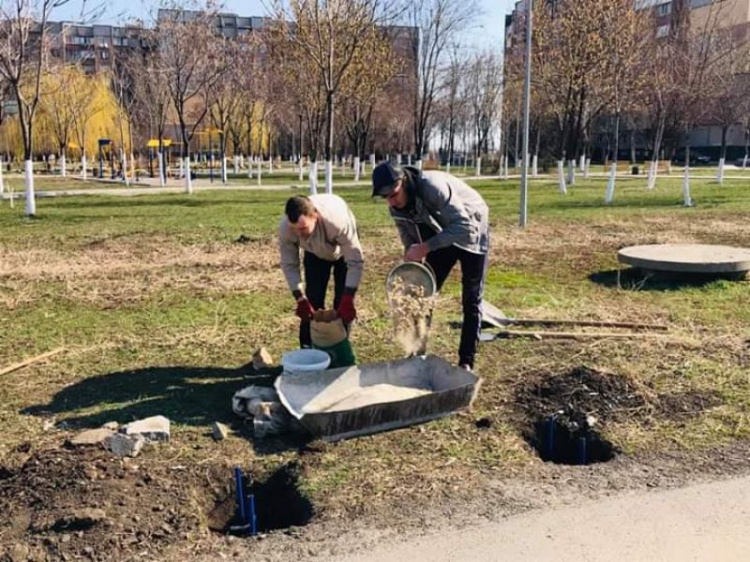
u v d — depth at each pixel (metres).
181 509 3.49
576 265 10.34
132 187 31.47
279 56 27.23
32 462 3.81
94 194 25.91
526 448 4.30
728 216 16.83
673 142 51.25
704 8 34.44
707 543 3.22
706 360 5.69
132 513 3.40
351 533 3.32
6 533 3.24
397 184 4.80
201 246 12.14
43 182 36.38
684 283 8.79
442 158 64.31
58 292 8.40
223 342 6.29
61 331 6.69
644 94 27.48
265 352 5.65
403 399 4.41
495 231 14.30
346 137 50.62
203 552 3.19
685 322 6.94
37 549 3.13
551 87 27.31
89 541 3.20
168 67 28.28
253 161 58.81
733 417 4.62
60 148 44.44
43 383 5.25
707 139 67.06
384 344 6.15
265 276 9.43
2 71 17.75
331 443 4.22
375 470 3.90
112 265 10.28
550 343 6.18
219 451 4.12
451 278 9.41
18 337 6.50
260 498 3.86
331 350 5.17
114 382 5.27
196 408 4.75
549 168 48.22
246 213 17.88
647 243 12.45
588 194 25.25
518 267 10.23
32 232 13.92
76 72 40.41
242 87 37.06
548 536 3.28
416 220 5.10
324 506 3.55
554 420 4.66
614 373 5.15
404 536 3.29
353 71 24.81
